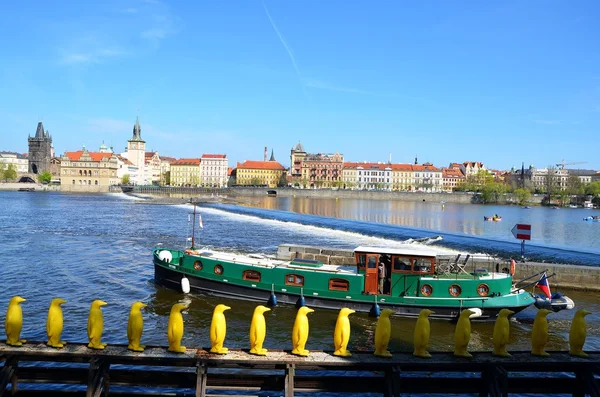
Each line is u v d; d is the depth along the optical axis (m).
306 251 56.19
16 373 16.89
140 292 39.00
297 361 16.47
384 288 33.75
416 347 17.39
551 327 32.41
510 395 21.47
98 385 16.25
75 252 59.47
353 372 22.88
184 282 37.81
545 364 17.17
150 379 17.11
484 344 28.97
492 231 98.50
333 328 30.86
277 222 108.69
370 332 30.27
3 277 43.91
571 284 44.66
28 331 28.45
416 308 32.47
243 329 30.27
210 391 19.80
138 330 16.94
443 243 69.56
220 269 37.16
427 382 17.83
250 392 20.27
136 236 78.00
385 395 17.11
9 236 73.75
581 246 77.31
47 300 36.16
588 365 17.30
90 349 16.88
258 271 35.88
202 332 29.66
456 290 32.88
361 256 33.78
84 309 33.78
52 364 23.34
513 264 36.84
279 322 31.78
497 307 32.38
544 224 123.50
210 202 196.00
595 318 34.97
